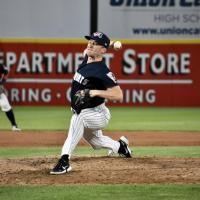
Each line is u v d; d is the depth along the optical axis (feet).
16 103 176.35
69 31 175.73
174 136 116.88
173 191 62.75
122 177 69.31
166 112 163.73
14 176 70.13
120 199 59.47
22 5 174.60
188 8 175.83
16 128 123.75
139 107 176.86
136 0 175.52
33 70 175.94
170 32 176.35
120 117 151.23
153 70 176.96
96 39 71.10
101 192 62.13
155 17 175.83
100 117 72.49
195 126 134.10
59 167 70.69
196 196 60.80
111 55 176.35
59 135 117.50
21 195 60.85
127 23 176.24
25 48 175.73
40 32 175.73
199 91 177.37
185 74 177.27
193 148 100.12
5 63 175.42
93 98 71.51
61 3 174.81
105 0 175.42
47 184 65.92
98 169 73.67
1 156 89.76
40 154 92.17
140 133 121.19
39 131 123.24
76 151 96.48
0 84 121.80
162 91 177.47
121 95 70.64
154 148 99.86
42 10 175.01
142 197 60.23
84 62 73.26
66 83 176.86
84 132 75.61
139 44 176.35
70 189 63.41
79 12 175.22
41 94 176.86
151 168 74.43
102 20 175.83
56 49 176.14
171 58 176.86
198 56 176.65
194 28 176.24
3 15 174.40
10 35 175.11
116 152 80.23
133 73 176.96
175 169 73.87
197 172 72.23
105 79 70.64
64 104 177.06
